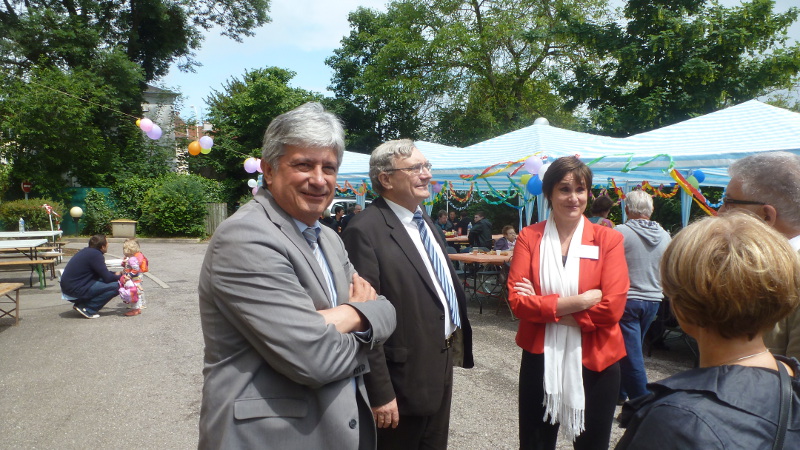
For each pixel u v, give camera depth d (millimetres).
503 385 4609
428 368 2279
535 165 6207
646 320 3885
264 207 1619
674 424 929
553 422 2502
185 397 4332
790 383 984
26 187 21812
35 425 3775
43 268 10633
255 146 27953
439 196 13812
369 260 2273
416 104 25859
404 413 2240
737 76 16750
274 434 1443
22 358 5449
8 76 22531
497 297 8961
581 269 2566
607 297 2475
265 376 1479
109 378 4809
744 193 1876
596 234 2650
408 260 2318
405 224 2494
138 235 21984
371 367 1972
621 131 17875
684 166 6098
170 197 21406
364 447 1644
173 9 26547
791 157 1859
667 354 5711
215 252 1495
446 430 2498
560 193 2639
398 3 24578
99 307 7367
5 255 12734
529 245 2748
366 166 12195
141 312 7715
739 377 971
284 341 1401
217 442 1448
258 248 1458
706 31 16703
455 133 25297
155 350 5730
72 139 22312
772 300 976
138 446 3451
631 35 17969
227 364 1488
